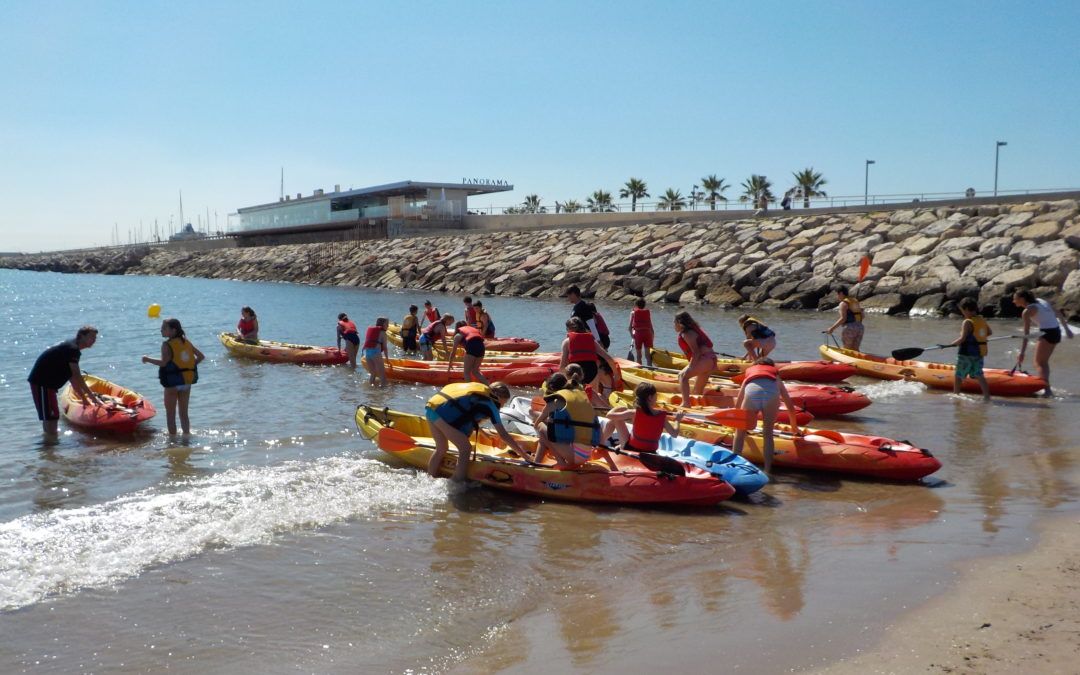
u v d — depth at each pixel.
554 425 8.21
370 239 73.81
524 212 67.62
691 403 11.66
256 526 7.13
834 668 4.46
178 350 10.71
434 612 5.43
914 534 6.86
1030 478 8.59
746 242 39.47
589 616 5.32
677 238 43.97
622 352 20.12
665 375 13.89
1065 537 6.61
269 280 74.00
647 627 5.11
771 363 9.05
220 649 4.93
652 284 39.12
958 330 24.11
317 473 8.88
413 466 9.16
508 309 35.84
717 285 36.03
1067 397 13.34
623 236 47.72
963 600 5.35
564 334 25.30
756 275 35.59
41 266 126.44
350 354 17.72
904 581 5.75
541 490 8.08
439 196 72.31
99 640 5.07
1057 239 28.77
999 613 5.11
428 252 60.09
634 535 7.01
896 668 4.43
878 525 7.17
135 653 4.90
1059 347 19.73
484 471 8.34
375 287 58.81
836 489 8.42
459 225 71.62
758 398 8.80
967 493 8.09
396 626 5.23
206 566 6.25
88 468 9.23
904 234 34.31
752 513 7.65
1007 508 7.54
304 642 5.02
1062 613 5.08
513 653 4.81
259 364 18.34
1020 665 4.41
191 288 62.47
